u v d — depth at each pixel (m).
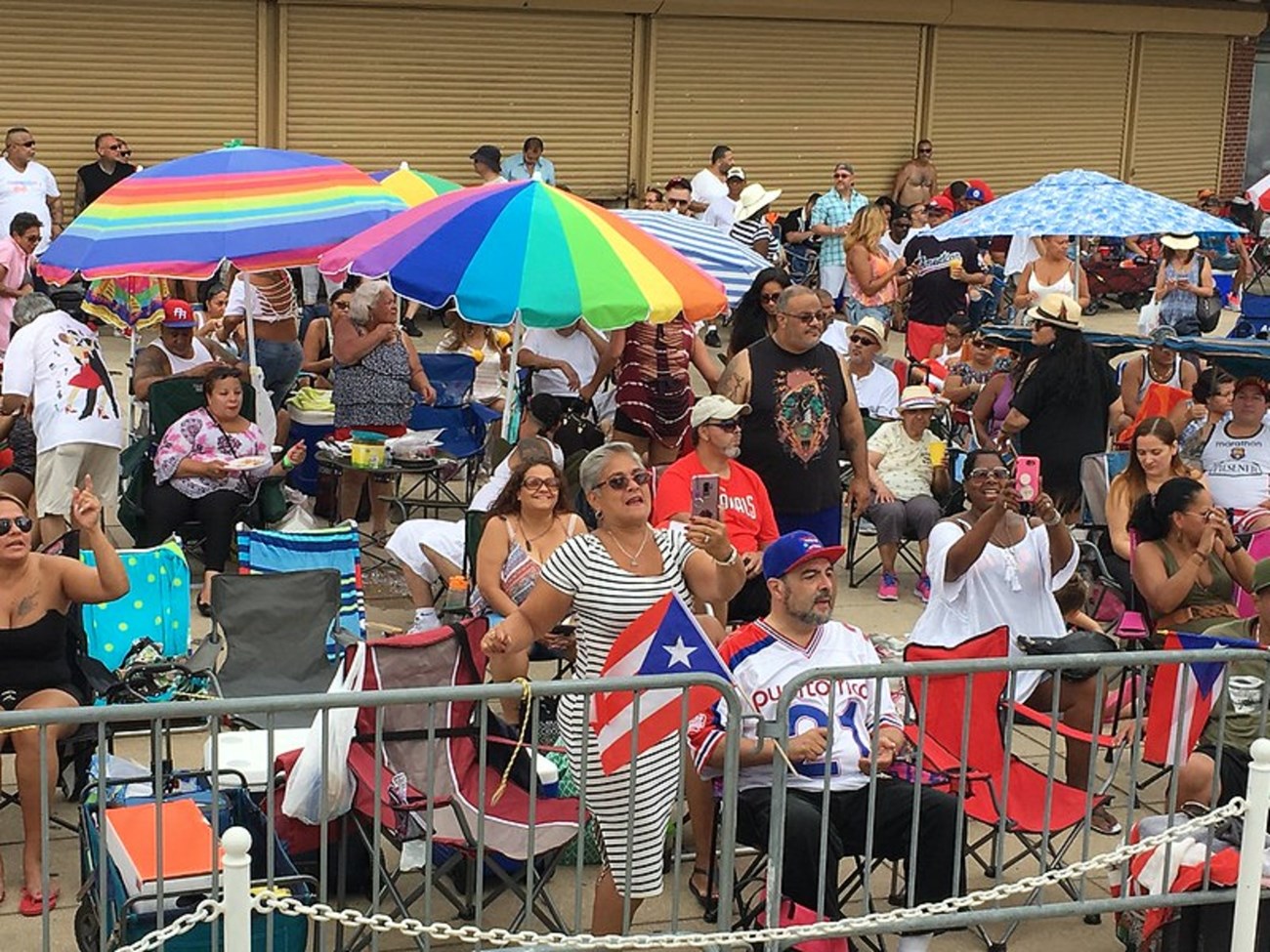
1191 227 11.87
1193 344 10.55
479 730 5.89
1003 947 6.30
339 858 6.13
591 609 5.88
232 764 6.43
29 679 6.52
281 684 7.53
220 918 5.41
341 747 5.88
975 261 16.44
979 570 7.90
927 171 22.34
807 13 21.34
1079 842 7.14
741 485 7.96
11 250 13.63
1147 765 7.86
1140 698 6.09
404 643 6.19
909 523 10.27
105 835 5.14
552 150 20.33
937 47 22.77
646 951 5.94
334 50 18.86
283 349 11.41
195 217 9.54
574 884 6.42
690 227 10.91
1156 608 7.87
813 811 5.91
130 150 18.12
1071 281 13.77
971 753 6.65
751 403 8.23
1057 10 23.42
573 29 20.09
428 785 5.34
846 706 6.16
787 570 6.12
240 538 8.34
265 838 5.88
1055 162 24.58
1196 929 6.02
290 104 18.77
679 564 6.05
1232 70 26.41
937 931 6.42
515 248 8.32
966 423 11.80
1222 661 6.04
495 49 19.69
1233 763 6.59
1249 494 10.08
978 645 6.62
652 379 10.12
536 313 8.14
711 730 5.96
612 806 5.67
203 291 15.09
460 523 8.84
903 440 10.50
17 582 6.54
